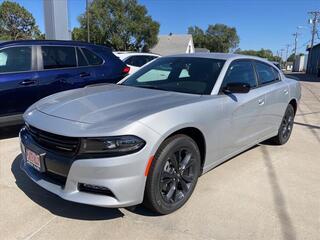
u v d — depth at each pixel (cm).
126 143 295
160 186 326
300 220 348
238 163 501
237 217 348
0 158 482
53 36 1099
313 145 615
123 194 301
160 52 5694
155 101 358
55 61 614
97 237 305
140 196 312
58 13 1090
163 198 333
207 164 393
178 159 346
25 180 411
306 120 855
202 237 312
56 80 605
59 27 1098
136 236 309
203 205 368
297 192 412
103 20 4631
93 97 375
